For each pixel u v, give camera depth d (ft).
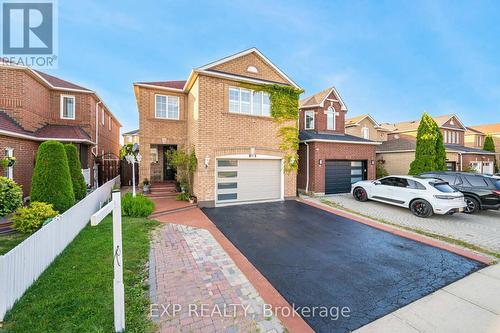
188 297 12.37
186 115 46.91
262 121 39.70
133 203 28.43
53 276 13.62
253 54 39.81
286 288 13.66
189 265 16.16
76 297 11.53
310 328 10.37
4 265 10.24
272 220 28.55
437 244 21.01
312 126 58.08
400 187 33.53
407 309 11.84
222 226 25.84
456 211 28.43
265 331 10.04
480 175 33.58
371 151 52.21
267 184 40.60
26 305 11.03
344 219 29.32
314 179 45.98
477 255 18.66
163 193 41.22
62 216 17.47
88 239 20.01
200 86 34.99
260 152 39.09
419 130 55.42
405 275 15.39
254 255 18.34
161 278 14.30
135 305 11.32
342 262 17.28
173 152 40.06
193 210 33.17
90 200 26.53
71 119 48.80
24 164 37.50
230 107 37.58
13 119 38.04
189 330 9.91
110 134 70.23
